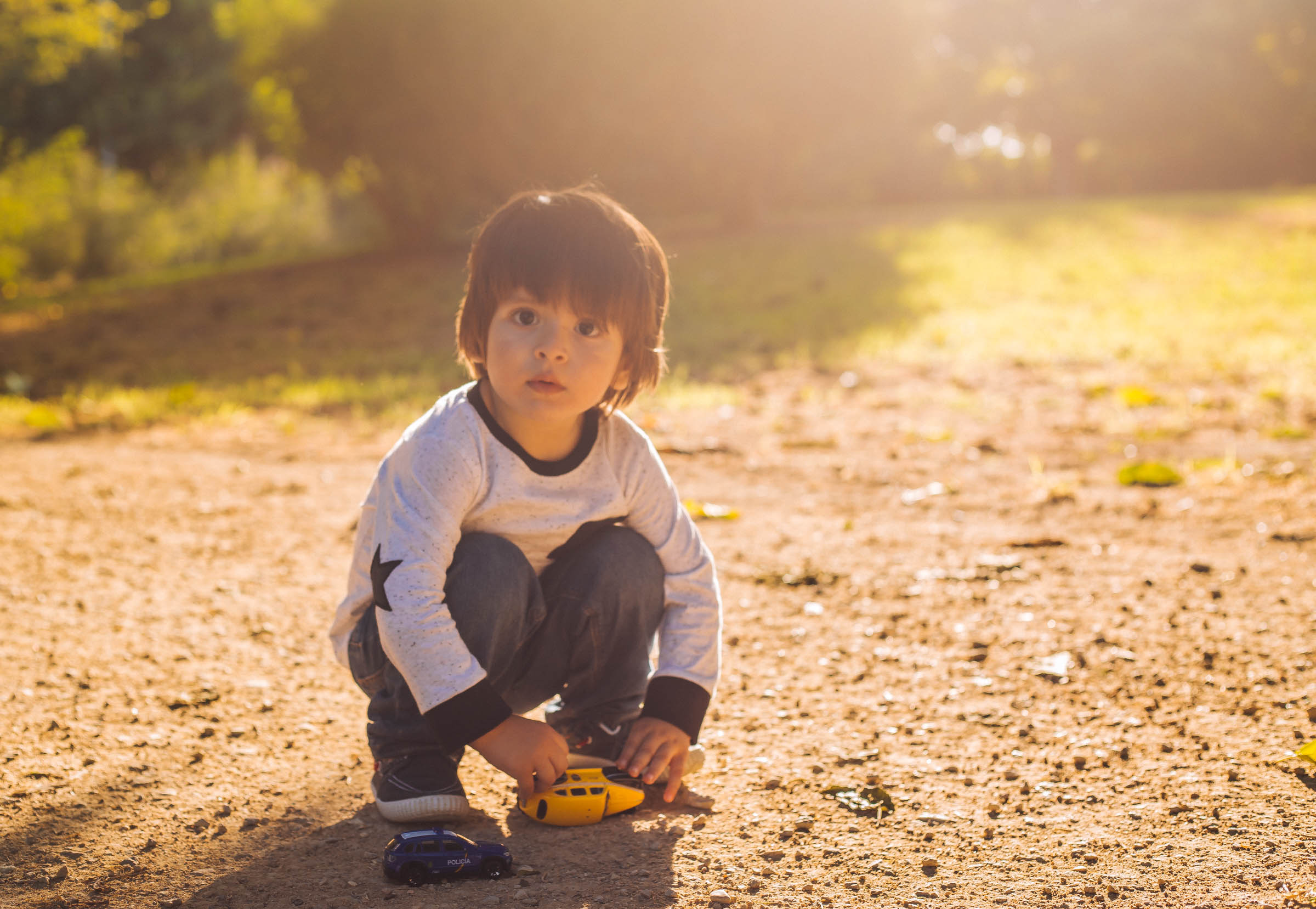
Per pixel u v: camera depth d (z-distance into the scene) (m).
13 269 13.59
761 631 2.62
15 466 4.44
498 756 1.56
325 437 5.10
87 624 2.65
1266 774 1.80
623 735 1.84
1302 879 1.47
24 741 1.98
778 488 4.05
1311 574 2.88
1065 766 1.88
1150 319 7.56
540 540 1.70
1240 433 4.67
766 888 1.48
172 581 3.01
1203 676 2.25
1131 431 4.78
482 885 1.49
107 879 1.52
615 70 12.93
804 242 13.19
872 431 4.98
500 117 12.76
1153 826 1.64
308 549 3.33
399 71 12.43
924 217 16.89
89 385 6.88
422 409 5.55
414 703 1.69
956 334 7.44
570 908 1.42
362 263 13.15
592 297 1.53
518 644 1.69
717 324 8.26
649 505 1.79
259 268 13.77
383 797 1.70
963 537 3.37
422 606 1.55
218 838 1.65
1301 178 32.84
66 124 22.61
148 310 10.44
